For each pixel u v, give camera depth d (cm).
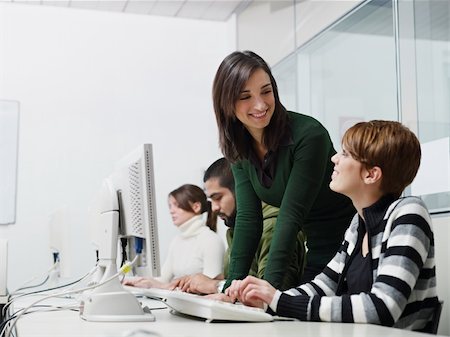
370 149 141
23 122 421
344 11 321
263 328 117
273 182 185
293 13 380
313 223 199
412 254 127
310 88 355
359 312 124
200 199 321
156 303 201
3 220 409
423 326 136
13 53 425
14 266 407
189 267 308
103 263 154
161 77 457
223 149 189
